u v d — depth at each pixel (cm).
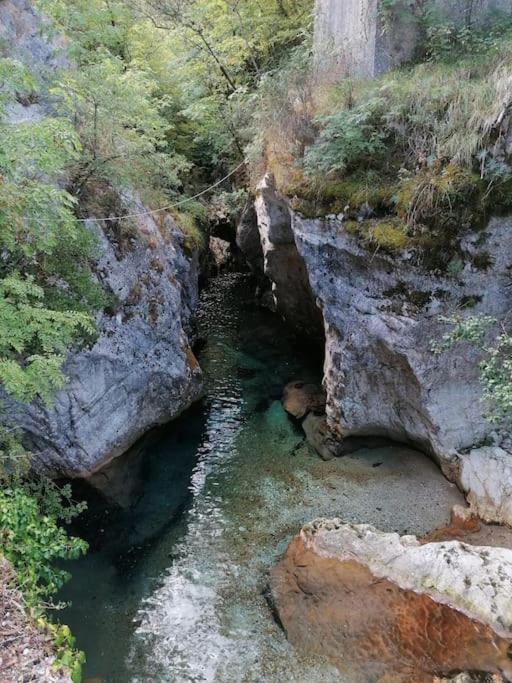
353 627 592
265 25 1429
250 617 652
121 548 768
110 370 834
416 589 584
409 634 563
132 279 898
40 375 546
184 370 1026
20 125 546
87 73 772
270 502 830
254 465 921
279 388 1167
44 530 570
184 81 1507
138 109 864
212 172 1772
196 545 766
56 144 582
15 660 406
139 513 834
